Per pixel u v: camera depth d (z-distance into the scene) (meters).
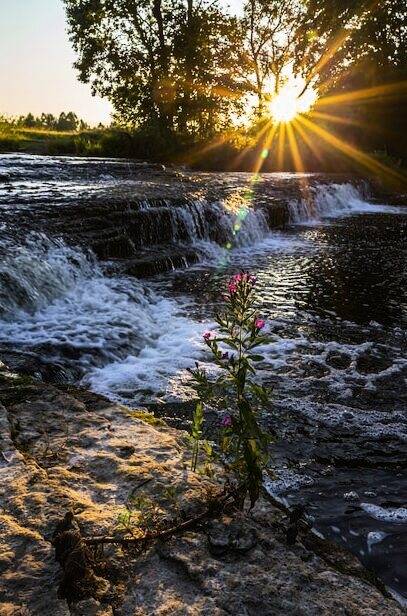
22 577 2.34
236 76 39.25
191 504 2.91
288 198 18.44
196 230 13.33
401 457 4.57
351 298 9.41
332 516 3.70
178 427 5.01
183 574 2.45
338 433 4.95
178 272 11.05
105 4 34.25
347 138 37.00
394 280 10.71
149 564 2.50
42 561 2.43
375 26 45.75
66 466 3.22
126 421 3.87
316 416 5.26
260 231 15.55
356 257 12.89
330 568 2.60
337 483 4.13
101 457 3.34
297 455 4.54
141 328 7.45
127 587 2.37
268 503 3.05
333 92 43.34
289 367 6.46
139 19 34.47
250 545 2.65
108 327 7.26
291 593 2.39
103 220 11.17
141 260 10.66
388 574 3.18
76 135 37.25
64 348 6.45
